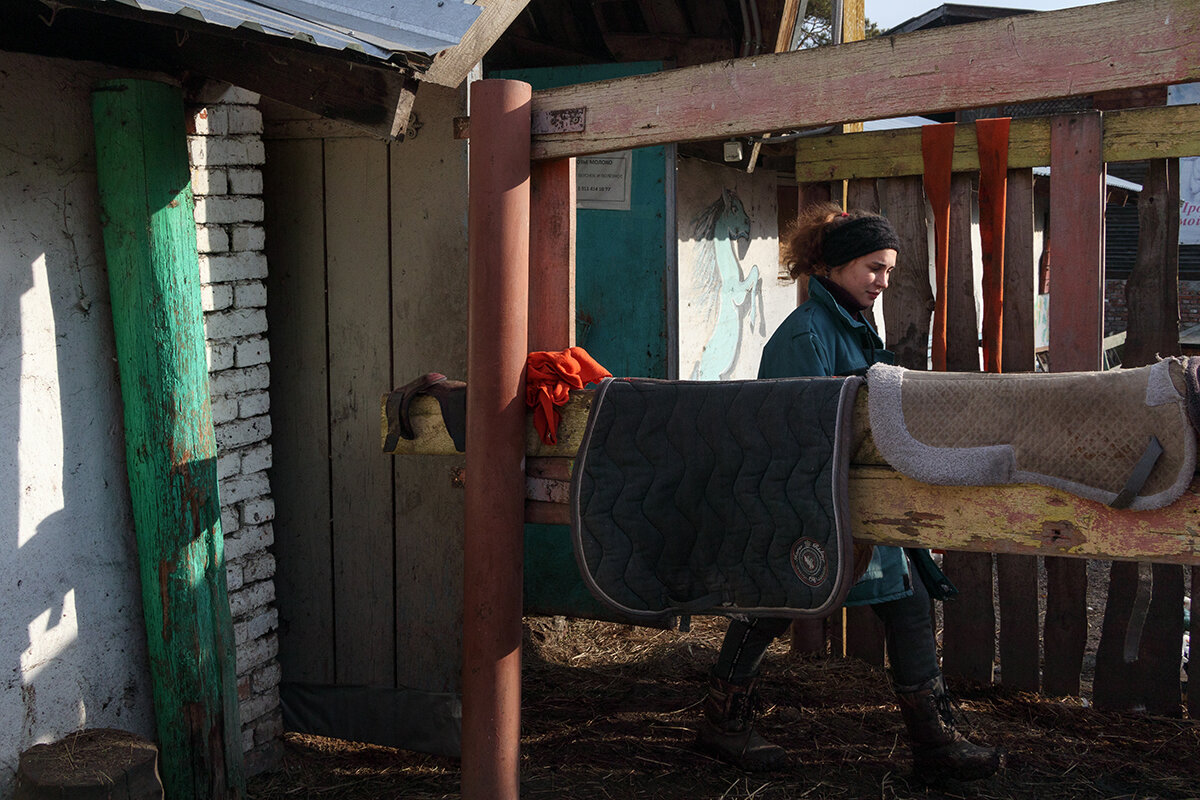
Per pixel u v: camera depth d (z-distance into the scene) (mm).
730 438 2244
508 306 2371
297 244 3350
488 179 2363
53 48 2510
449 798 3027
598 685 3959
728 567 2242
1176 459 1845
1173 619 3537
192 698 2713
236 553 3109
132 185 2551
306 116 3281
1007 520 2035
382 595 3365
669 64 4516
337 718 3426
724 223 6262
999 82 2049
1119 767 3227
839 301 2941
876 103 2154
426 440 2562
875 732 3486
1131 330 3531
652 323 4641
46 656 2504
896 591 2836
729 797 3020
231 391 3059
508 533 2408
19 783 2324
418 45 2311
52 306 2508
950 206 3746
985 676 3846
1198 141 3266
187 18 1992
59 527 2533
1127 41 1938
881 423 2090
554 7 5066
